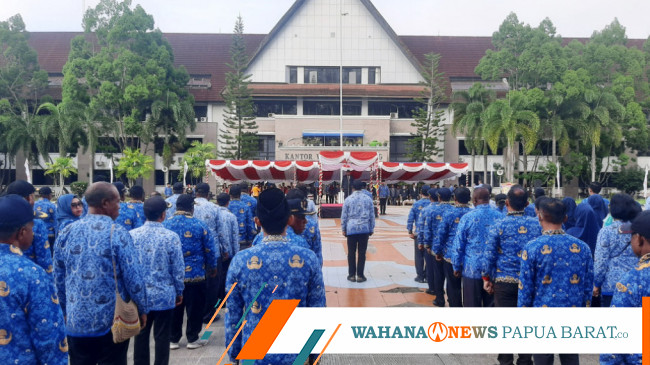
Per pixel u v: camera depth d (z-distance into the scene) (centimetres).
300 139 4250
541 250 388
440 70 4841
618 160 4394
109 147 4072
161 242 460
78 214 666
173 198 772
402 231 1798
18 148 3944
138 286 354
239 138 3988
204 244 562
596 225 622
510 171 3625
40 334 248
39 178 4459
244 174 2959
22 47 4106
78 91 3909
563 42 5275
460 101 3947
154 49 4041
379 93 4316
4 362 238
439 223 739
